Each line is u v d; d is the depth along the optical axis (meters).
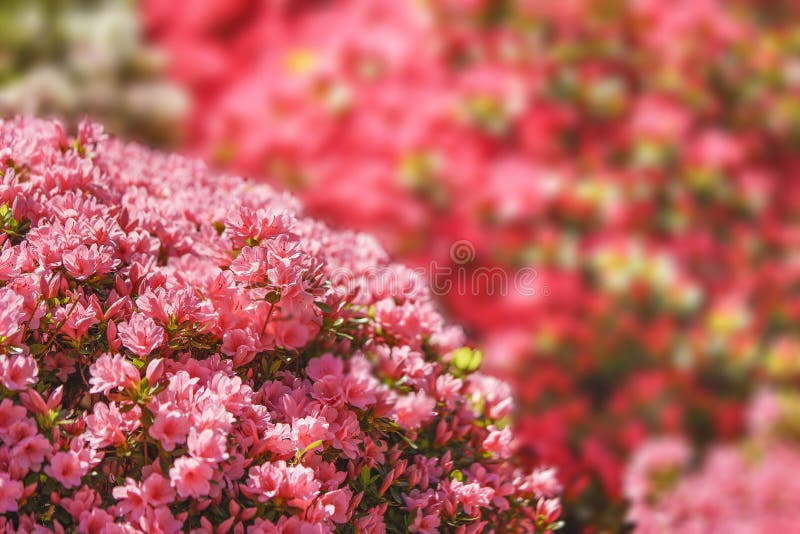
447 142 4.30
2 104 4.07
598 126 4.51
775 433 3.73
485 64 4.53
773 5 5.39
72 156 2.24
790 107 4.87
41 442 1.53
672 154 4.50
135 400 1.60
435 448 2.06
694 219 4.46
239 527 1.56
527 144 4.38
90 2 4.93
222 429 1.55
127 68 4.55
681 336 4.04
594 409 3.82
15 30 4.48
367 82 4.47
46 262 1.83
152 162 2.99
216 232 2.22
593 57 4.71
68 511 1.56
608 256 4.14
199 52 4.75
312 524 1.59
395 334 2.15
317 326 1.93
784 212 4.73
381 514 1.79
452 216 4.16
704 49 4.85
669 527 3.32
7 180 2.03
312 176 4.23
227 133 4.45
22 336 1.65
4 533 1.48
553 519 2.28
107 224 2.00
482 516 2.12
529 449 3.25
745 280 4.45
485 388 2.31
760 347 4.24
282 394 1.84
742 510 3.39
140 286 1.90
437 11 4.63
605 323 3.99
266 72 4.64
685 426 3.87
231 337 1.81
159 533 1.50
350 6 4.76
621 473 3.43
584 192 4.26
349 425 1.76
